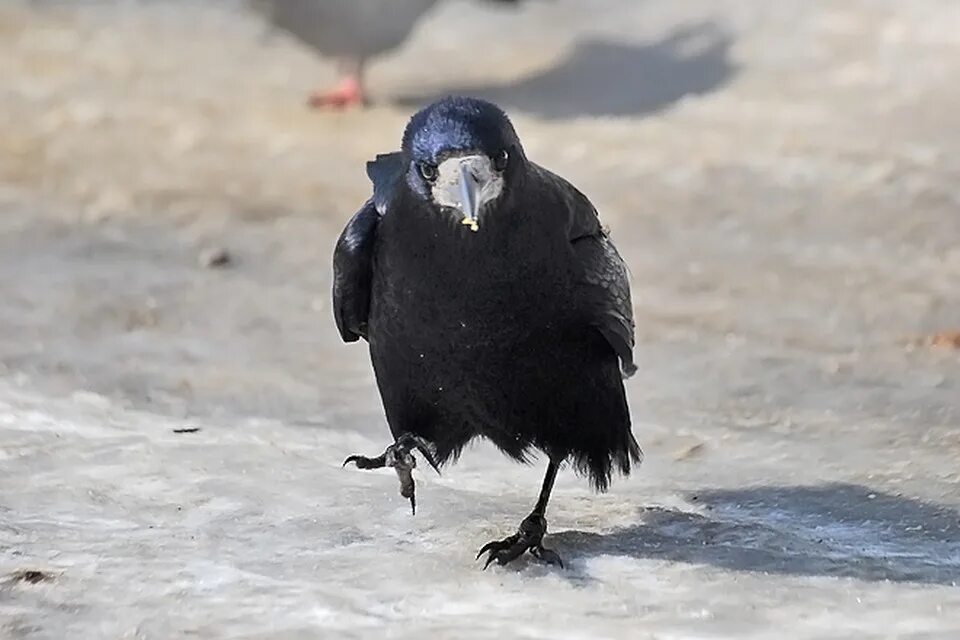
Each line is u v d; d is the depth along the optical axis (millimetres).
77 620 7898
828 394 12172
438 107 8242
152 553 8797
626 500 9820
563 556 8758
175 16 28188
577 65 24594
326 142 21391
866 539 9203
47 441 10703
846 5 26219
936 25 25156
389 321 8570
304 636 7656
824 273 15719
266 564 8648
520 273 8211
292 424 11367
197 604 8086
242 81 24453
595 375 8648
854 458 10672
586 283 8445
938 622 7746
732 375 12648
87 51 25922
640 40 25406
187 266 16016
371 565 8617
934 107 21781
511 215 8102
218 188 19125
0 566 8570
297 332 13875
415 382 8695
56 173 19625
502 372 8492
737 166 19625
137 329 13867
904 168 19234
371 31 22250
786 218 17672
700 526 9242
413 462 8750
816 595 8164
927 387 12305
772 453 10805
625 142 20938
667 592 8227
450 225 8078
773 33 25266
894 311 14453
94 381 12289
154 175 19625
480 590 8273
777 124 21406
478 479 10234
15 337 13445
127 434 10945
